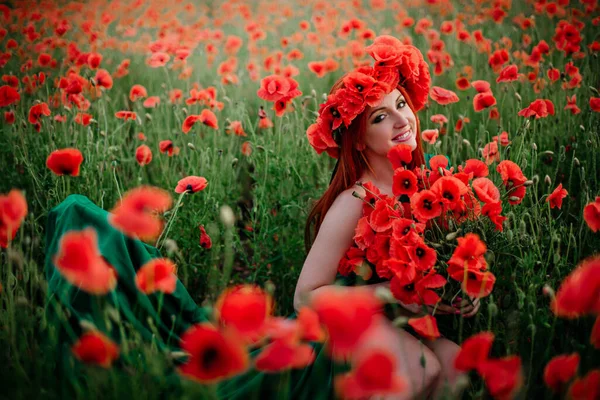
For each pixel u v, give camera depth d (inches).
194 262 96.1
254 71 163.0
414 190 64.9
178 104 138.6
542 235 79.5
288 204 101.6
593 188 93.2
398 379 41.4
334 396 61.1
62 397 56.5
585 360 59.7
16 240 94.3
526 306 67.4
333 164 129.5
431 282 58.2
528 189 85.9
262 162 108.4
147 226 46.8
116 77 178.2
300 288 70.3
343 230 70.7
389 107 72.8
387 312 68.6
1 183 111.7
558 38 136.5
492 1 212.8
